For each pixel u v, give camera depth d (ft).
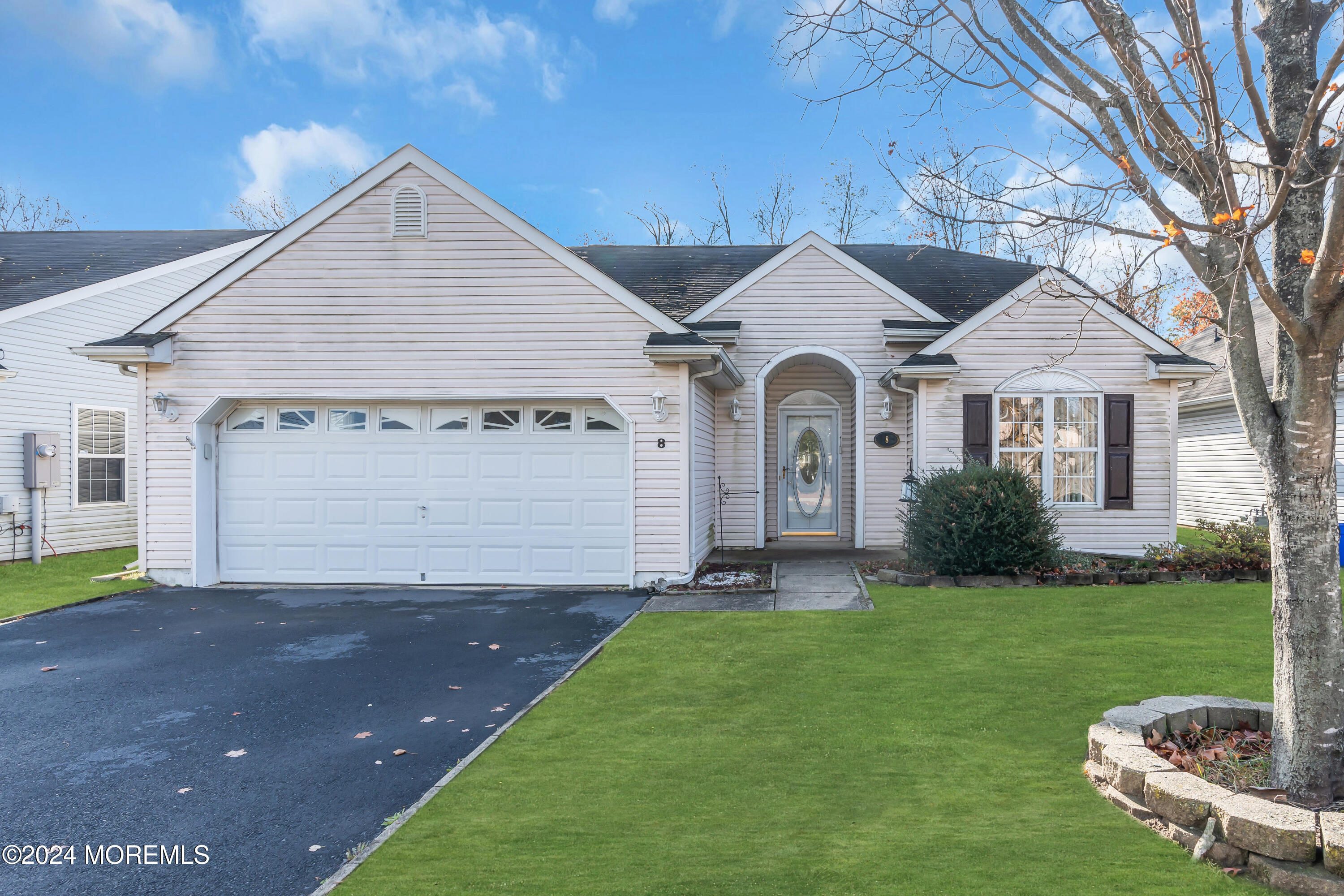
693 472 35.29
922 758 14.90
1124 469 38.96
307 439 35.47
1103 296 15.85
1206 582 32.55
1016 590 31.22
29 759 16.33
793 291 44.88
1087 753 14.73
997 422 39.63
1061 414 39.52
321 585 35.19
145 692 20.85
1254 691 18.08
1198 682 18.86
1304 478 12.42
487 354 34.40
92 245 56.65
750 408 44.91
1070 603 28.27
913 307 44.32
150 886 11.35
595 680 20.80
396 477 35.29
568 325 34.22
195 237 59.11
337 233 34.60
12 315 42.19
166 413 34.60
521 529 34.94
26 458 42.88
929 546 33.45
